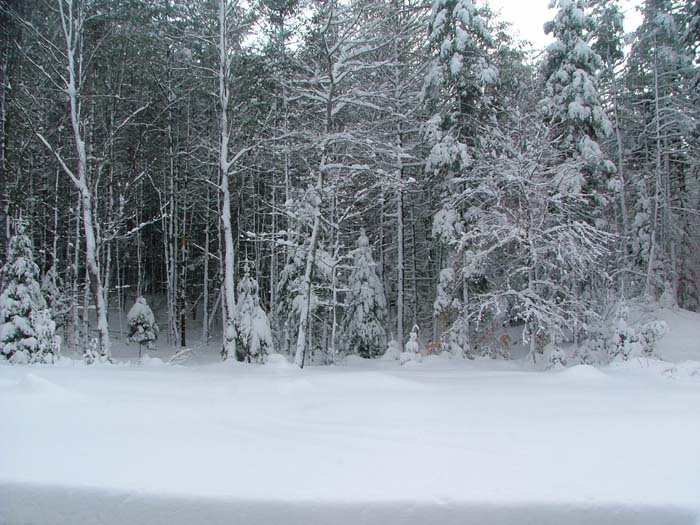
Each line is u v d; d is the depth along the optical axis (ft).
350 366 52.21
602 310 54.03
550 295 52.11
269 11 50.49
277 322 72.59
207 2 53.01
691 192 94.53
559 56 65.67
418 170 75.56
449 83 61.41
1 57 52.75
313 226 50.37
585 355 51.42
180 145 72.95
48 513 12.65
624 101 83.10
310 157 57.16
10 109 54.90
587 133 64.18
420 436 16.62
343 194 51.78
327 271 62.34
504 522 12.09
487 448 15.53
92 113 55.88
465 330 60.23
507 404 21.18
